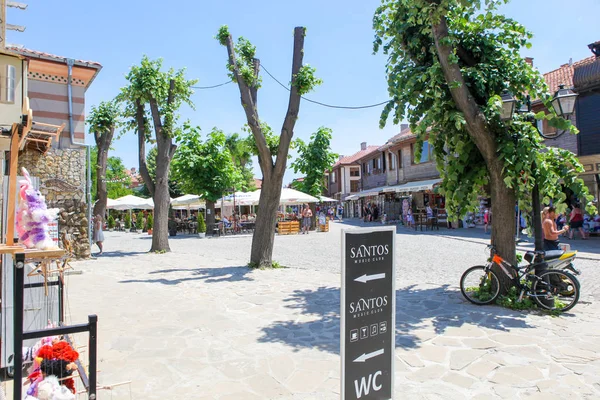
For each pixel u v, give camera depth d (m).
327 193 62.09
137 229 34.22
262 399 3.82
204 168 26.44
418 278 9.67
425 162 28.03
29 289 4.22
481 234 20.06
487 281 7.29
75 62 13.28
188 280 9.70
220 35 11.53
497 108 6.59
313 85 11.06
